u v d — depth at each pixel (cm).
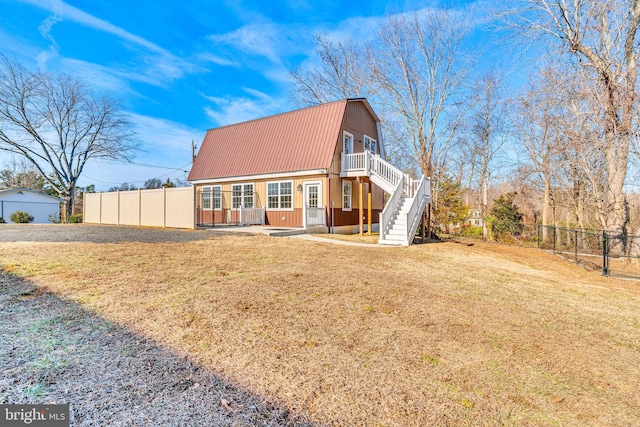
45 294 403
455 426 200
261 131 1770
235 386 227
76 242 811
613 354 333
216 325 334
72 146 2931
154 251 731
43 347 267
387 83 2234
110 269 542
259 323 347
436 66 2164
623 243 1220
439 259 887
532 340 353
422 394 234
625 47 1163
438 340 335
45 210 3033
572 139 1313
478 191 2966
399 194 1330
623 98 1141
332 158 1438
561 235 1661
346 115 1628
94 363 246
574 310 488
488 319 412
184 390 218
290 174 1527
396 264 755
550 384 263
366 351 298
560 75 1299
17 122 2600
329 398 221
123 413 189
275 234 1161
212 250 787
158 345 283
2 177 4072
